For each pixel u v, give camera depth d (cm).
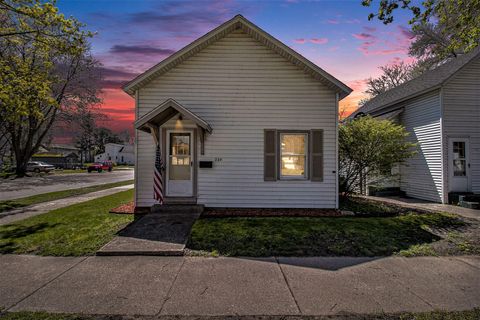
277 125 847
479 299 326
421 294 338
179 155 844
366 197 1173
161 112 740
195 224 654
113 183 1989
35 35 1104
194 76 843
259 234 577
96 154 8244
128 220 700
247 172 844
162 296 330
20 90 1155
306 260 448
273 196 843
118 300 321
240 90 846
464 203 924
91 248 497
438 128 1034
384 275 393
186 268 415
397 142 940
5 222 688
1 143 3247
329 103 846
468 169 1023
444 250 496
